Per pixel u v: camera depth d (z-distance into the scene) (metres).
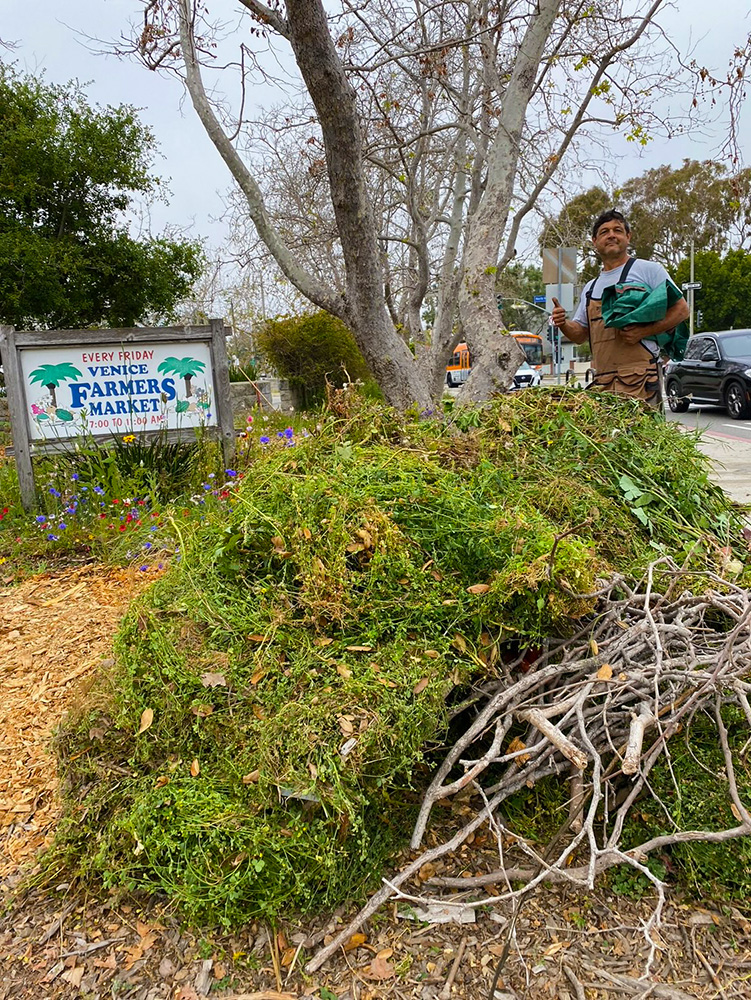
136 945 2.00
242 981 1.87
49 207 16.59
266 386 14.82
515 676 2.37
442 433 3.56
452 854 2.17
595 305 4.32
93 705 2.47
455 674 2.13
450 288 7.89
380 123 7.38
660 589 2.58
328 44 4.00
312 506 2.51
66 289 16.34
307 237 8.57
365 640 2.24
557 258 7.72
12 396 5.93
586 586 2.25
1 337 5.87
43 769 2.76
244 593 2.47
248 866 1.91
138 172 16.97
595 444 3.28
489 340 5.26
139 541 5.08
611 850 1.80
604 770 2.14
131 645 2.46
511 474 3.10
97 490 5.52
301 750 1.92
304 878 1.92
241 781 2.04
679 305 4.01
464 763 1.98
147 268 17.11
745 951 1.86
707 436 11.33
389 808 2.18
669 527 3.05
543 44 5.21
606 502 2.98
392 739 1.94
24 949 2.02
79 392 6.16
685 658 2.15
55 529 5.37
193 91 5.29
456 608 2.28
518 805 2.26
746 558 3.10
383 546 2.36
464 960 1.89
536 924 1.96
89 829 2.22
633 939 1.91
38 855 2.31
